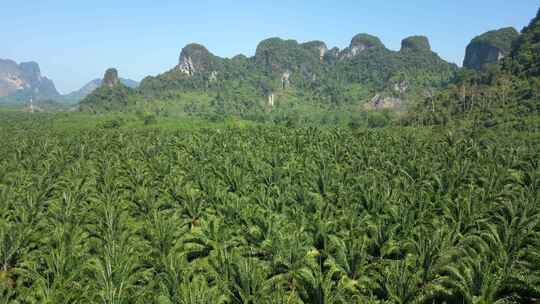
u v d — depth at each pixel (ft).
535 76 507.30
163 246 107.55
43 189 165.37
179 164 233.55
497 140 307.99
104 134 379.96
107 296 76.33
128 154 260.01
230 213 132.16
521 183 170.60
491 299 78.69
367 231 118.83
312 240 109.91
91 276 91.86
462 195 144.46
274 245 101.86
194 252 118.42
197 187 179.01
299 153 270.05
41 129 491.72
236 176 178.29
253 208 136.87
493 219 123.44
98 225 121.08
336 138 327.88
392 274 88.17
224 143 304.30
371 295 87.10
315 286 83.66
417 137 349.61
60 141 336.90
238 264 87.86
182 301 75.77
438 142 296.92
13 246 101.76
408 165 196.44
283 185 171.32
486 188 150.92
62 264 89.10
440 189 154.51
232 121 561.02
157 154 270.26
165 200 157.79
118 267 86.33
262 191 153.28
